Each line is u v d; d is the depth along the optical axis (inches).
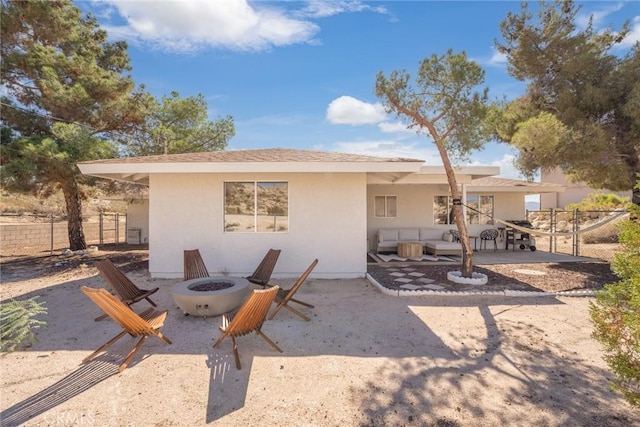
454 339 181.9
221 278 244.5
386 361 156.4
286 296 215.9
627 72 355.3
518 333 189.8
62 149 413.1
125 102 491.5
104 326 202.1
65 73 470.3
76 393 129.9
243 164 293.7
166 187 329.1
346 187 333.7
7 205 780.0
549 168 391.9
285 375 143.6
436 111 290.5
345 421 113.3
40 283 315.0
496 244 564.4
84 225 705.0
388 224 554.9
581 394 128.1
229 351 166.7
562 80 394.6
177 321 209.6
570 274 345.1
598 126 344.5
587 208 730.2
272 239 333.4
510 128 410.0
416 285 297.7
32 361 156.6
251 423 112.1
